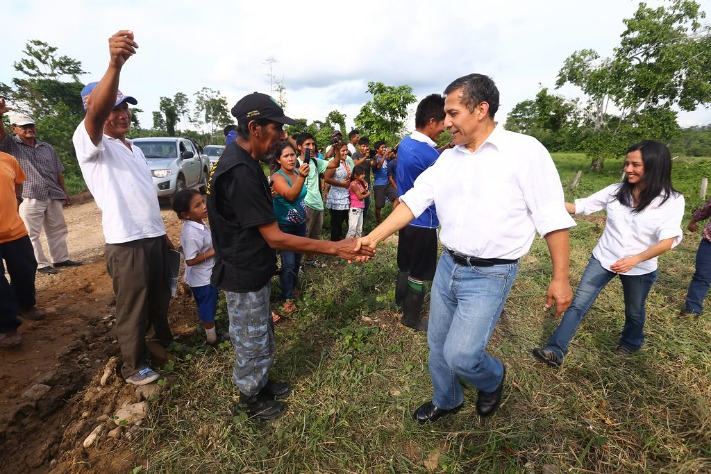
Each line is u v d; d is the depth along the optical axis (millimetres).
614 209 2631
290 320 3467
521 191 1657
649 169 2400
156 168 7844
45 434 2158
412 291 3102
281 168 3467
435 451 2062
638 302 2674
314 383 2572
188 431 2186
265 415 2266
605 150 20656
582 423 2238
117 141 2426
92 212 8109
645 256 2404
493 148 1672
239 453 2043
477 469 1931
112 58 1779
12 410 2170
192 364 2752
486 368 1873
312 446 2066
